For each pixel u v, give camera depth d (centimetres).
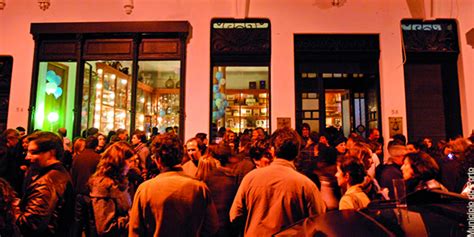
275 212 212
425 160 279
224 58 769
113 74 932
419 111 744
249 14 758
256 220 215
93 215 272
